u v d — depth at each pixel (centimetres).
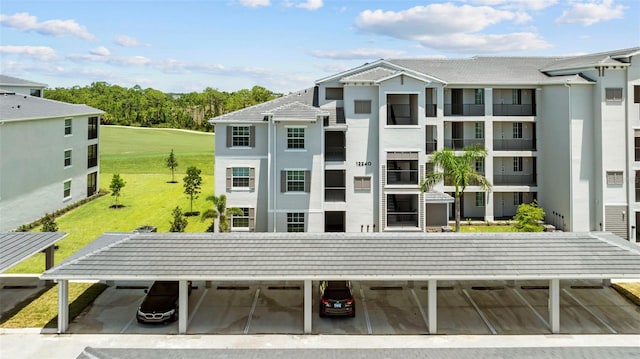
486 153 3581
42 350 1966
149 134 10575
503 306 2438
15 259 2239
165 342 2048
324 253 2217
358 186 3591
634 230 3612
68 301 2302
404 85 3503
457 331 2164
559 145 3869
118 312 2348
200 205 4678
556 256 2192
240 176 3591
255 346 2019
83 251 2259
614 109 3606
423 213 3519
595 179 3688
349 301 2286
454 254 2211
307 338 2094
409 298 2550
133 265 2117
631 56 3569
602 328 2191
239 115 3612
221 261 2153
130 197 5025
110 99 12988
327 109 3731
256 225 3600
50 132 4178
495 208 4288
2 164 3572
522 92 4206
